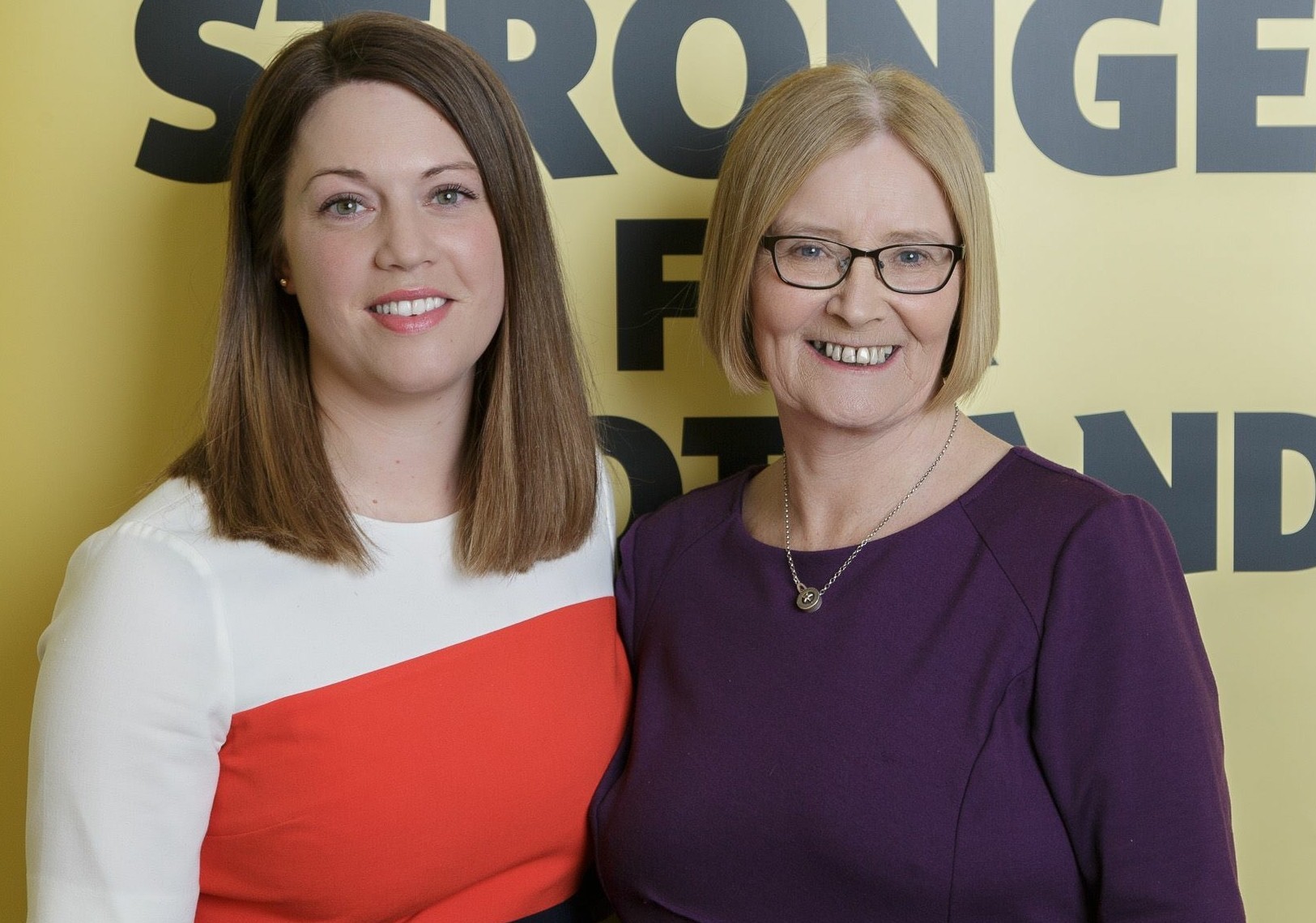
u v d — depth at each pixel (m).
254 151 1.29
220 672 1.20
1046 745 1.18
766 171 1.29
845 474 1.35
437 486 1.37
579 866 1.43
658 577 1.47
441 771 1.27
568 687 1.38
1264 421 1.81
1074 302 1.81
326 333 1.27
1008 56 1.79
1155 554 1.20
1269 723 1.83
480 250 1.28
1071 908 1.21
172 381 1.80
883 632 1.25
